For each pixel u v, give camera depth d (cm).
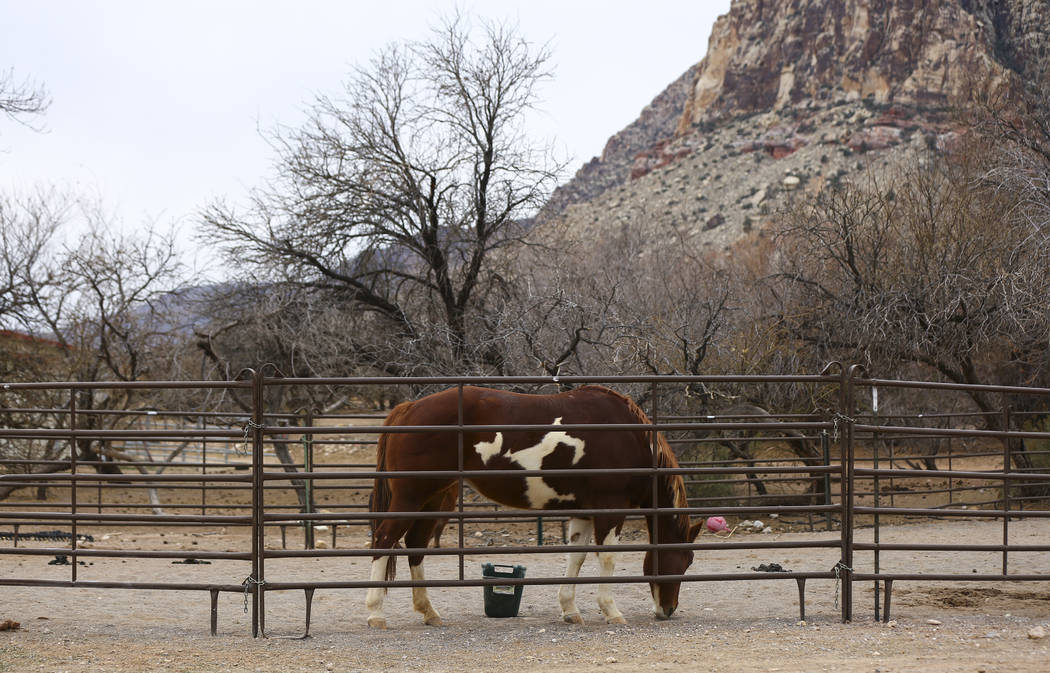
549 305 1875
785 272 2047
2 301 2269
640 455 786
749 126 12644
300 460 2647
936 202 1983
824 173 8919
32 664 608
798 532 1558
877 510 752
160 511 1756
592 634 720
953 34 10712
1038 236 1789
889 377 1925
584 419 766
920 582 1005
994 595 906
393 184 2042
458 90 2033
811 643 670
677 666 603
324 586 709
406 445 746
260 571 705
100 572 1117
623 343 1789
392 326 2155
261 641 693
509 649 666
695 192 10281
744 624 754
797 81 13088
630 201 10706
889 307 1788
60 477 851
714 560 1226
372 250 2123
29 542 1394
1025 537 1445
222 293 2153
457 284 2155
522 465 753
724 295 1906
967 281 1791
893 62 11162
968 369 1880
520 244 2136
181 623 777
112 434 725
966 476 757
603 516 756
